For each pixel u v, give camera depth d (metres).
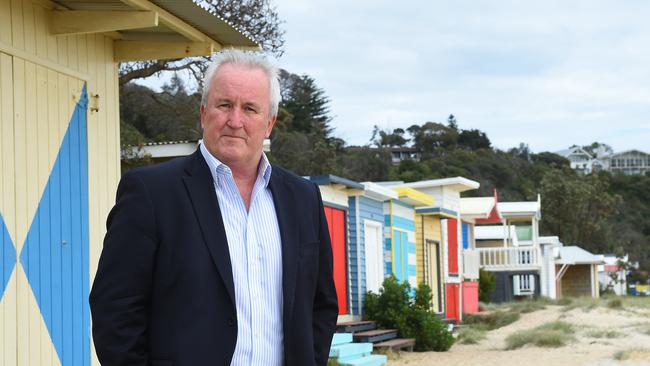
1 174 5.79
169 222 3.07
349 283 17.41
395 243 19.94
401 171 80.88
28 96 6.16
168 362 2.99
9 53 5.93
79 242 6.76
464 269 29.67
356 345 14.95
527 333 19.89
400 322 17.72
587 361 15.77
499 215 36.53
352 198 17.66
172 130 29.31
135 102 29.41
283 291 3.18
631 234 94.38
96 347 3.03
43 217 6.27
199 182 3.17
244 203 3.26
